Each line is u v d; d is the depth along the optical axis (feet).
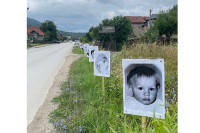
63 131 11.79
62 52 88.53
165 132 7.80
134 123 11.36
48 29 300.40
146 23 140.15
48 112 15.75
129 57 29.17
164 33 86.94
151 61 8.43
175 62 21.66
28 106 17.42
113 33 96.94
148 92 8.63
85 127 11.80
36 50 106.83
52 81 26.91
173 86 15.57
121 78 17.72
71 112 14.49
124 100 9.14
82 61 40.68
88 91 18.62
